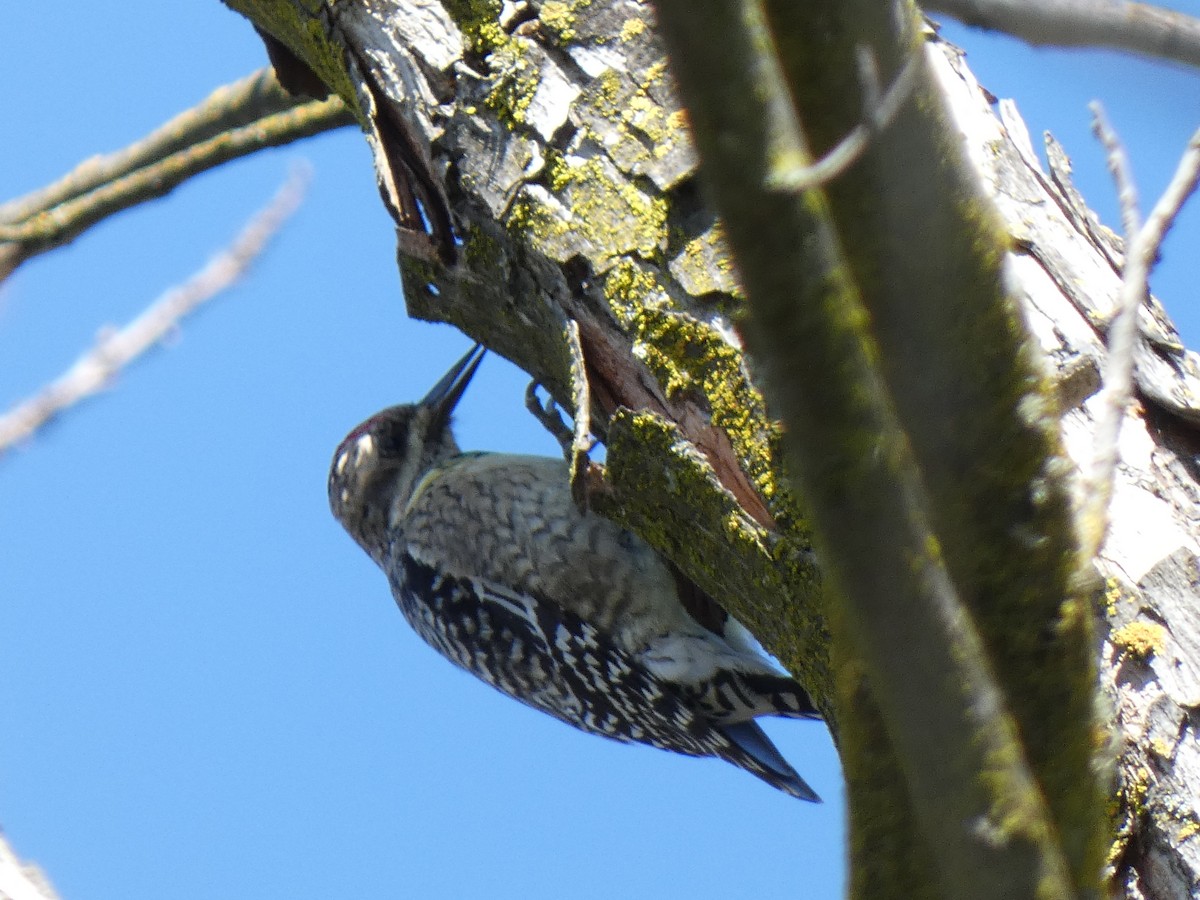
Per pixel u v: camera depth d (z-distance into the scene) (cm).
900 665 379
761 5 402
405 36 817
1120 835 587
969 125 764
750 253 366
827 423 371
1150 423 679
